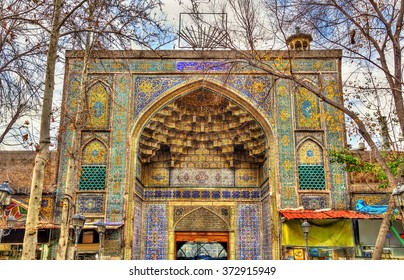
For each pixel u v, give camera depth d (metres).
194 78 9.75
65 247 6.02
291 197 8.98
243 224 10.43
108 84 9.67
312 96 9.59
